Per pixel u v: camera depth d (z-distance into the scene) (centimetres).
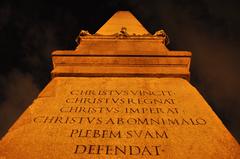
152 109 597
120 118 563
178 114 579
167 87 701
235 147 480
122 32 1051
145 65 801
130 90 683
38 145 480
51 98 644
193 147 477
